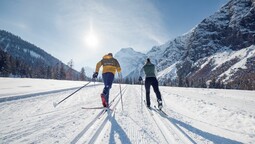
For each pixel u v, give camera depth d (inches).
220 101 432.5
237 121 237.6
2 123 186.1
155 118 237.1
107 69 262.8
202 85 5167.3
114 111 262.5
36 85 722.2
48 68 3708.2
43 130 165.0
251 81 5398.6
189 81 5856.3
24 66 3481.8
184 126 205.5
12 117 212.7
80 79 3754.9
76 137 150.3
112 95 499.2
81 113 239.8
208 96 562.9
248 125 217.3
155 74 316.8
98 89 683.4
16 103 306.5
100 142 143.1
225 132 189.5
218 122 235.9
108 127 183.2
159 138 161.5
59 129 169.0
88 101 354.6
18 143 133.5
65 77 3590.1
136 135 164.9
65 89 565.3
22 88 551.2
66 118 211.2
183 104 394.9
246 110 308.0
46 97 391.5
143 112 271.6
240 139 168.6
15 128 169.5
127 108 298.2
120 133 167.3
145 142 149.5
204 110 316.8
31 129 167.2
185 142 154.9
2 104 291.7
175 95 557.9
